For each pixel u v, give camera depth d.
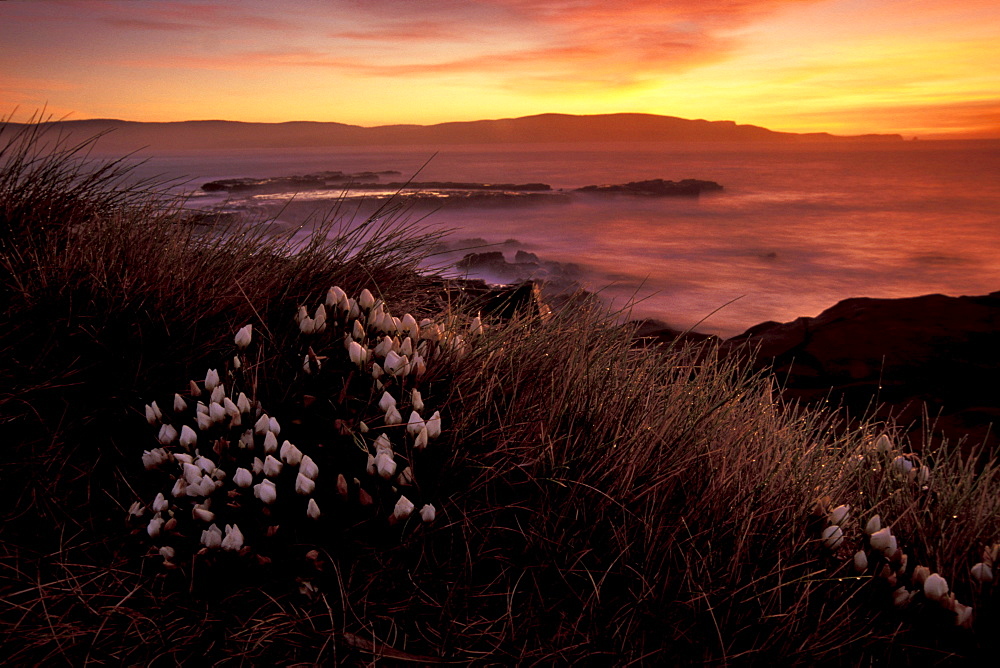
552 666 1.68
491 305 3.67
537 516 1.99
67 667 1.57
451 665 1.67
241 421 2.04
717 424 2.52
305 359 2.28
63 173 2.95
